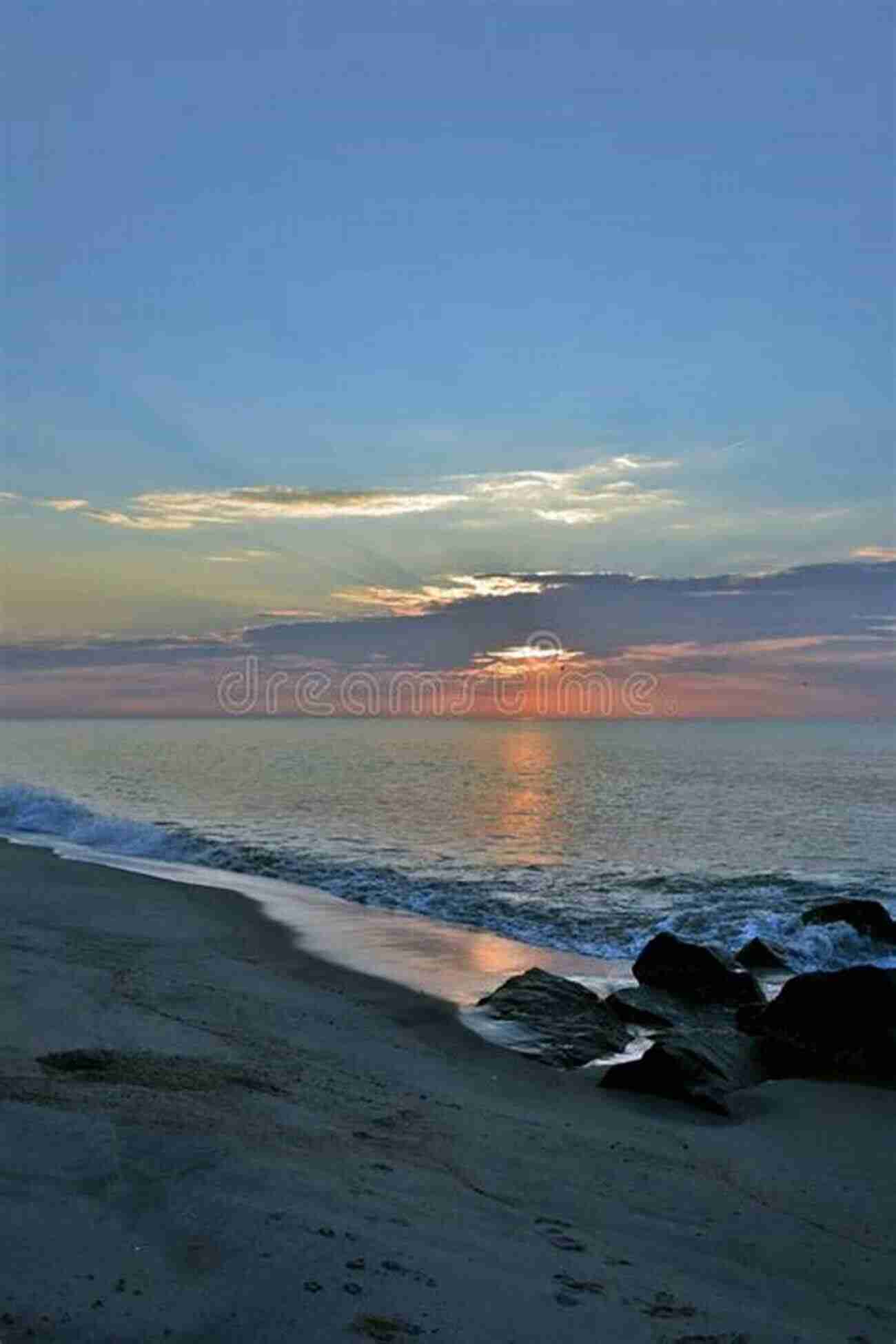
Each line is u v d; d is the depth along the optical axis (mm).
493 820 30812
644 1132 7879
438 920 16734
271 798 37469
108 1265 4457
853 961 14930
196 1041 8938
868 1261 5816
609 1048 10289
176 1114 6457
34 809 28734
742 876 21422
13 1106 6215
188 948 13695
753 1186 6871
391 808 34250
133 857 22891
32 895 16812
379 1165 6121
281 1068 8383
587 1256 5266
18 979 10531
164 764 56469
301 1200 5258
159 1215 4945
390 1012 11320
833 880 21000
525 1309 4516
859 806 35062
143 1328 4020
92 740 89625
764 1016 10266
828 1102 8852
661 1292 4957
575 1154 7098
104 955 12703
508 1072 9391
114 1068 7707
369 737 98500
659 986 12531
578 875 21391
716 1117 8461
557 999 11367
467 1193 5934
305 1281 4441
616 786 42719
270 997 11383
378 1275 4570
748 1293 5180
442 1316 4332
